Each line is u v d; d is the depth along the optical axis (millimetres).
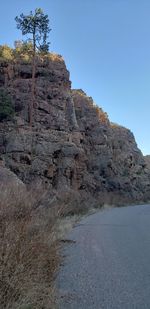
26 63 51000
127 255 12398
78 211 28750
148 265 10898
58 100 49500
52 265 8352
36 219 8688
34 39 50844
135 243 15031
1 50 53656
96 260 11508
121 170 64250
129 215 30141
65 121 48188
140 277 9492
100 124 60188
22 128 43656
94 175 54375
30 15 50969
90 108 60219
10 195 8234
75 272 9891
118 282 8992
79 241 15031
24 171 39688
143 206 48406
